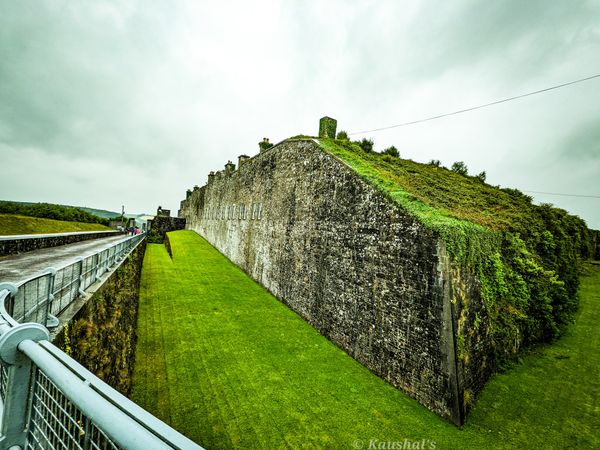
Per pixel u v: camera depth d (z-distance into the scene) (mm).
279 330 11922
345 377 9008
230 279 18500
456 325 7383
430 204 9391
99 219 47062
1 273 7430
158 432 1242
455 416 7164
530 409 7738
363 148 17688
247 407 7484
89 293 5914
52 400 1881
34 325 2070
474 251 8430
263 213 18422
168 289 15609
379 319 9266
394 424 7184
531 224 12469
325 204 12383
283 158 16516
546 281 11219
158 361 9062
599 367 9688
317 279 12469
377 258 9523
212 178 33781
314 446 6477
